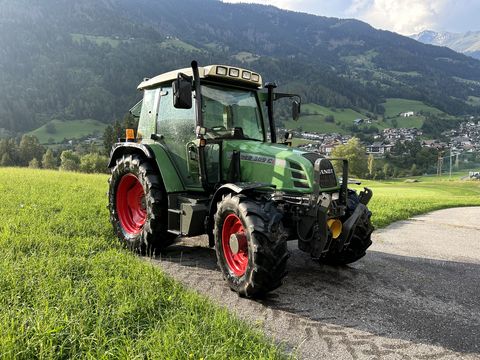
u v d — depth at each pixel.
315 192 4.04
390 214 10.13
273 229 3.77
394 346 3.11
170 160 5.18
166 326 2.88
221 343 2.73
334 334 3.25
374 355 2.96
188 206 4.61
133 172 5.31
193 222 4.58
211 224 4.50
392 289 4.42
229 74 4.86
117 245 5.17
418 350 3.07
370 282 4.61
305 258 5.45
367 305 3.91
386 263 5.46
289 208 4.24
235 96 5.21
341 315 3.64
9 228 5.13
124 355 2.52
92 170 48.16
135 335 2.82
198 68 4.69
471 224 9.86
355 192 5.11
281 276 3.78
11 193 8.10
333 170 4.43
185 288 3.86
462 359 2.97
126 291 3.42
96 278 3.66
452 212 13.05
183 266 4.72
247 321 3.32
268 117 5.55
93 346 2.64
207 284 4.19
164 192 5.07
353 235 4.80
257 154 4.54
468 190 38.06
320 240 4.04
